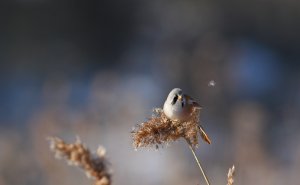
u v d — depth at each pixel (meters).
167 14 31.02
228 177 3.73
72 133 12.47
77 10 32.22
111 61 31.36
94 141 12.62
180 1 31.23
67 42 31.75
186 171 12.59
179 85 18.75
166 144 3.72
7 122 20.89
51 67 29.70
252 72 26.66
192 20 30.67
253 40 30.94
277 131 17.30
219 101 16.72
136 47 30.53
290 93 25.38
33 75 28.34
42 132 11.97
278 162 13.71
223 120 16.34
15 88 26.08
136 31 31.44
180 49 24.00
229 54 19.27
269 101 24.42
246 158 12.21
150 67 26.75
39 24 31.58
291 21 31.33
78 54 31.28
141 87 21.98
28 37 31.11
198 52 17.50
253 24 31.36
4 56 30.05
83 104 21.27
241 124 12.78
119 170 12.42
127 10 33.31
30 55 30.34
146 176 12.39
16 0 31.31
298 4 31.17
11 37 30.91
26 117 21.81
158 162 12.80
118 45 31.92
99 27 32.19
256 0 31.42
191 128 3.74
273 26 31.28
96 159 2.89
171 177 12.22
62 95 13.34
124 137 12.76
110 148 12.59
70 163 2.87
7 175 11.88
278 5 31.31
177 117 3.74
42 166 11.28
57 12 32.03
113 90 13.91
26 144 13.20
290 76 27.50
